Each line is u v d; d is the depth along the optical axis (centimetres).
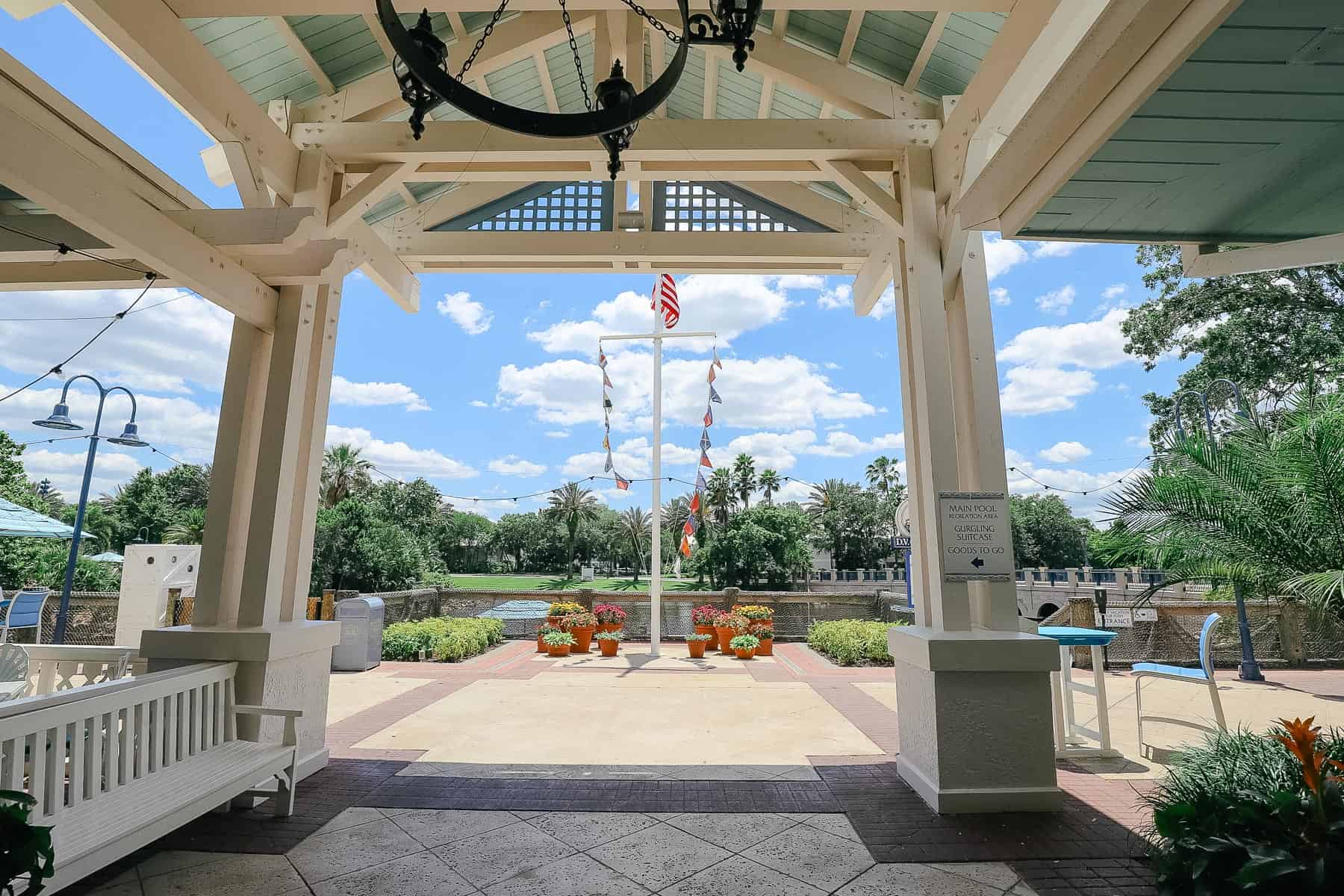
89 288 459
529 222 591
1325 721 516
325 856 282
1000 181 267
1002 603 372
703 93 588
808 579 3659
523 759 425
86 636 973
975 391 390
